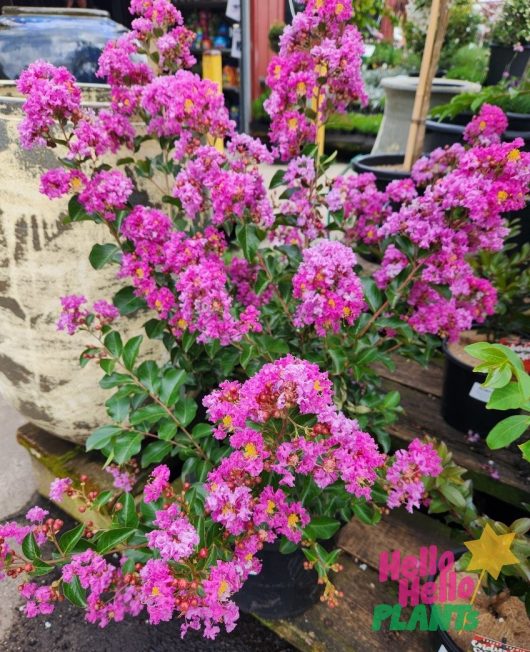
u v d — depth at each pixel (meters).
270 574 1.24
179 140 1.25
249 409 0.85
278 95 1.26
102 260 1.20
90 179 1.18
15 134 1.21
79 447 1.73
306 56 1.25
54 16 1.59
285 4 5.91
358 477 0.89
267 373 0.85
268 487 0.93
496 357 0.71
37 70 1.08
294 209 1.38
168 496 1.04
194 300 1.04
